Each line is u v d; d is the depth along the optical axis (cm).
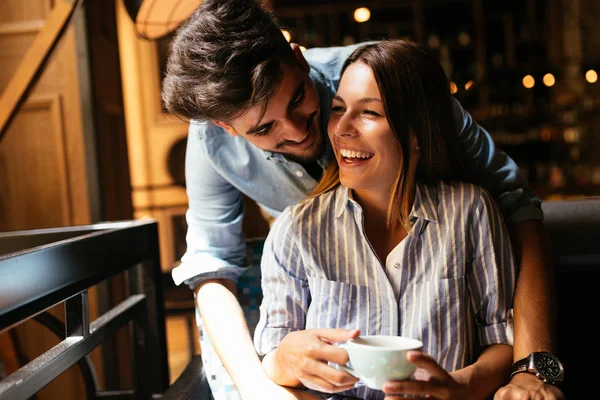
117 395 158
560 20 632
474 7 636
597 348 143
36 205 241
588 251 148
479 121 641
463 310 111
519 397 99
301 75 113
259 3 113
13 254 90
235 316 130
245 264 151
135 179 399
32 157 240
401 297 112
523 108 646
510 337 112
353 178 108
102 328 123
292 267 116
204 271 140
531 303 112
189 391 131
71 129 237
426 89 110
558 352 145
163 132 399
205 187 146
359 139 106
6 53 238
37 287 95
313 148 129
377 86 106
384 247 115
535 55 648
